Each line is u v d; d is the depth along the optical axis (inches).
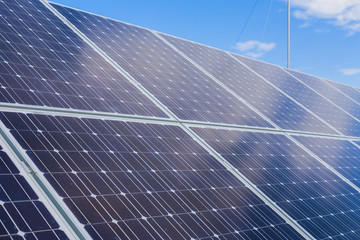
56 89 506.6
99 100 532.4
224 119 675.4
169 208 403.9
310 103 1000.9
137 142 483.2
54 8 756.6
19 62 522.9
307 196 570.3
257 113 770.2
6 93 449.1
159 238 362.0
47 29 658.8
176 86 700.7
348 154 794.8
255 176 547.2
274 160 621.3
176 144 523.2
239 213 454.3
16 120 413.7
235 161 557.9
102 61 646.5
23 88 474.3
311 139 779.4
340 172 698.8
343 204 600.7
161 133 530.9
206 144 557.6
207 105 690.8
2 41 550.6
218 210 440.5
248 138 649.0
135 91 606.9
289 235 462.6
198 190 454.6
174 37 960.9
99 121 487.2
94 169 400.5
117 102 550.6
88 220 338.3
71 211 337.4
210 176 492.1
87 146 429.4
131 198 389.7
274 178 569.3
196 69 834.2
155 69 722.8
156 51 813.2
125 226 353.7
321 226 513.7
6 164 350.6
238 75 937.5
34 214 318.0
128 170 425.4
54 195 343.3
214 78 835.4
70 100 499.8
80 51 641.6
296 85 1095.6
